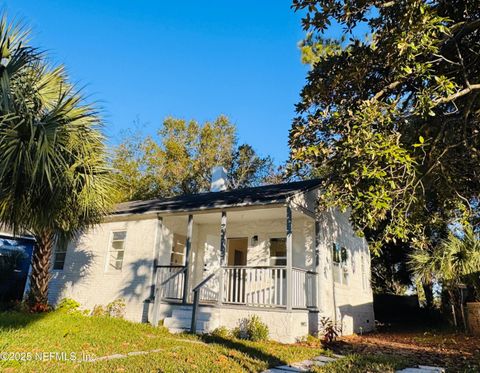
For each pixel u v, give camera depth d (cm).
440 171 850
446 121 759
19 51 738
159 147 3031
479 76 744
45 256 1118
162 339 873
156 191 2945
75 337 799
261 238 1327
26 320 944
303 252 1239
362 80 760
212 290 1354
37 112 774
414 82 768
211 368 596
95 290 1365
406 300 1981
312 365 679
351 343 1039
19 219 787
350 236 1541
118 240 1395
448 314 1600
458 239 1099
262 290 1188
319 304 1152
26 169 685
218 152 3084
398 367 671
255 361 676
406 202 754
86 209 912
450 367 695
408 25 611
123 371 549
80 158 802
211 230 1470
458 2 747
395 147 594
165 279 1255
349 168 636
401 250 2091
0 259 1631
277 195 1052
